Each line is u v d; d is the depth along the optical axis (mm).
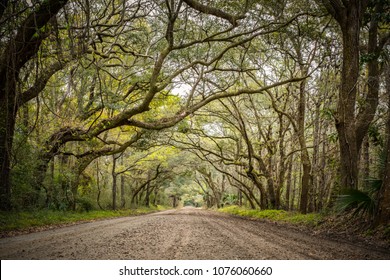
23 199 15305
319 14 15312
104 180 31125
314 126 21156
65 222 15711
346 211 12148
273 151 24516
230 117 27578
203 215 25109
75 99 18672
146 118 21266
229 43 19281
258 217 22516
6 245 7602
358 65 12992
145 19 17391
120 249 6945
